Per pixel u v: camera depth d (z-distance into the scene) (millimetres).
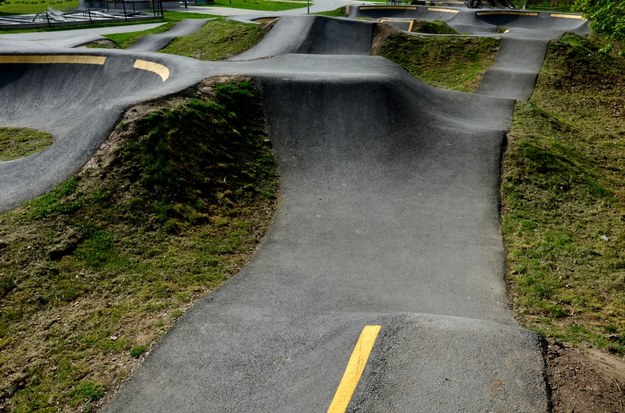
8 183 10430
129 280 8023
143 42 27672
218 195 10719
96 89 18438
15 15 38188
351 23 25750
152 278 8125
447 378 5082
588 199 11211
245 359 6270
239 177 11523
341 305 7676
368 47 24531
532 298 7883
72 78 19234
